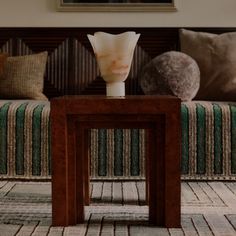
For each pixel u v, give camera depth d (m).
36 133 2.42
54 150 1.65
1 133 2.43
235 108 2.44
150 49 3.23
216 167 2.43
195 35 3.13
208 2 3.26
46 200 2.05
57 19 3.27
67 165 1.67
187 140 2.42
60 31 3.24
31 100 2.89
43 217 1.78
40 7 3.27
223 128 2.42
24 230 1.61
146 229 1.63
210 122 2.42
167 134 1.64
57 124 1.65
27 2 3.27
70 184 1.68
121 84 1.87
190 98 2.76
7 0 3.26
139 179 2.43
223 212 1.85
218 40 3.06
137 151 2.42
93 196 2.14
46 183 2.41
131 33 1.85
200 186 2.34
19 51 3.24
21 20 3.27
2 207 1.93
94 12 3.27
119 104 1.65
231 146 2.42
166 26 3.26
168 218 1.65
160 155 1.67
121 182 2.44
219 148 2.42
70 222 1.69
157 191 1.68
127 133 2.42
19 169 2.44
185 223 1.70
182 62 2.78
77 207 1.71
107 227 1.66
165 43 3.24
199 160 2.42
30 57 3.11
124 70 1.86
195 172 2.43
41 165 2.43
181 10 3.26
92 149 2.43
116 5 3.26
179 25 3.26
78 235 1.56
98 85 3.25
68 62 3.25
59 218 1.67
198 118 2.42
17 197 2.10
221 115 2.41
